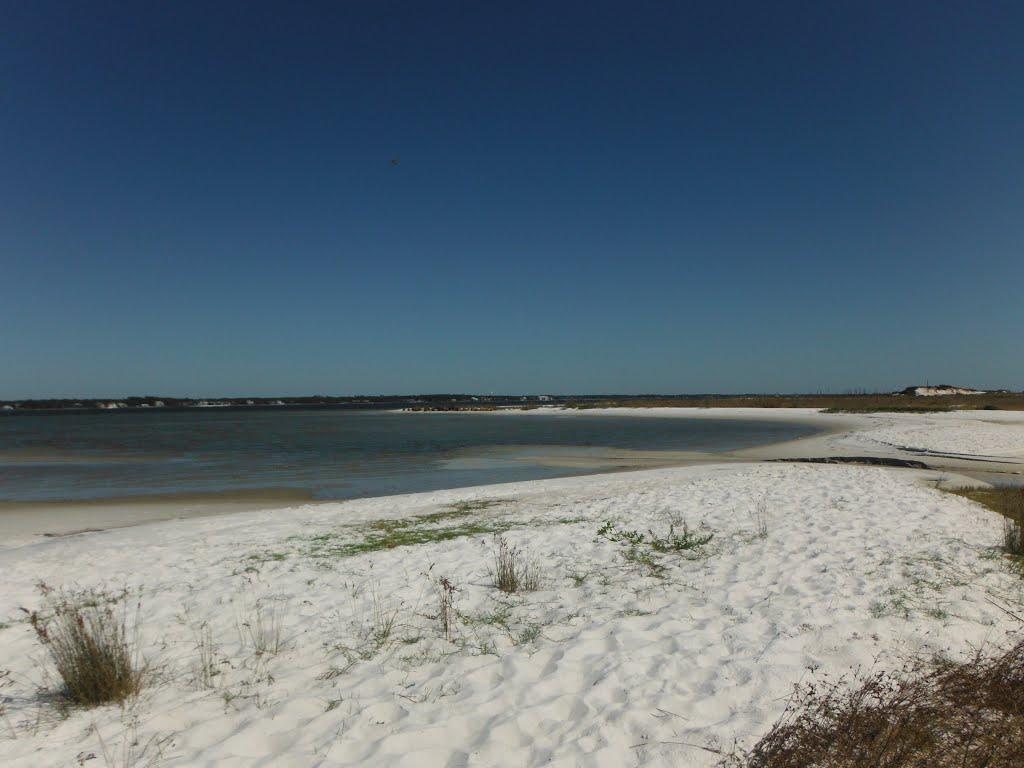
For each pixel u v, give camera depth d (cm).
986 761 322
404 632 549
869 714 367
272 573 765
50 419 8788
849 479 1386
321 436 4200
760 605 571
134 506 1518
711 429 4288
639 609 581
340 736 374
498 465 2364
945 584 609
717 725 370
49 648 528
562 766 334
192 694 440
